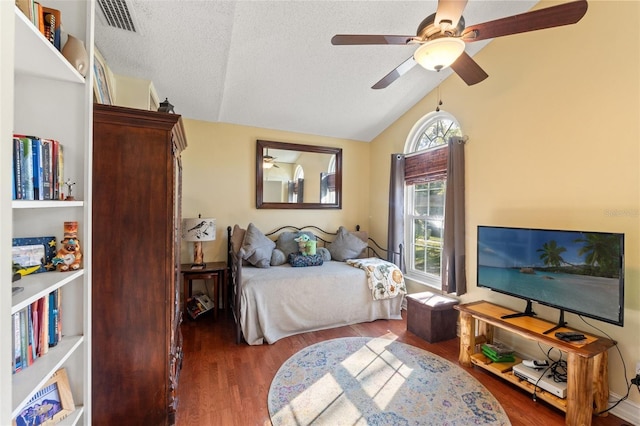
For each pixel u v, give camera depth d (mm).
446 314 2914
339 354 2598
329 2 2094
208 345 2756
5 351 674
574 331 1975
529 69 2424
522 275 2244
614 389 1898
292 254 3699
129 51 2199
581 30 2092
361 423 1758
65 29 1184
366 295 3338
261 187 3918
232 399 1962
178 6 1800
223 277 3594
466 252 2979
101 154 1519
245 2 2025
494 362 2299
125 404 1566
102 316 1530
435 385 2152
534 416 1836
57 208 1188
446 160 3230
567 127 2174
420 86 3320
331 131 4203
